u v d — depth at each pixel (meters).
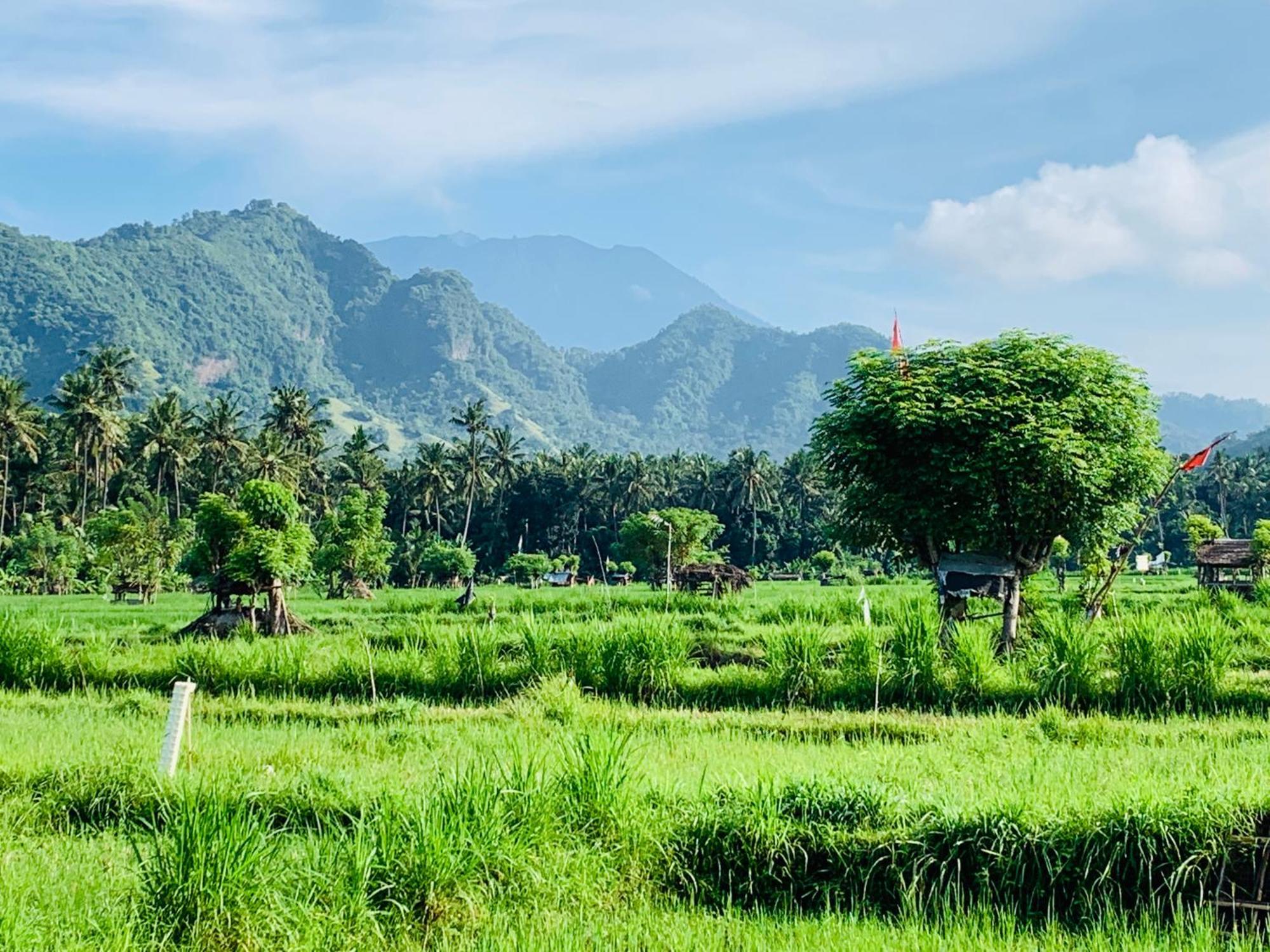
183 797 10.24
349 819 11.59
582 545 129.50
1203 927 9.20
